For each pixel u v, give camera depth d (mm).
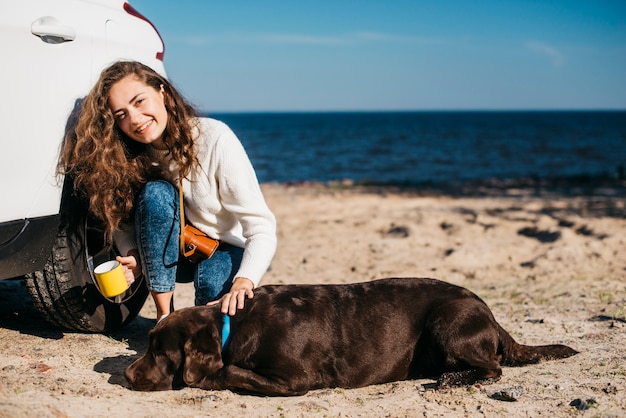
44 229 4109
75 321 4727
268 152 41562
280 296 4086
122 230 4625
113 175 4270
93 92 4176
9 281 6504
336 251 9211
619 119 171125
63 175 4168
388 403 3791
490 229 10633
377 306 4160
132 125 4219
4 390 3631
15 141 3826
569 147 44750
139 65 4254
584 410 3686
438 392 3930
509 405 3754
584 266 8258
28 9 3902
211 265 4523
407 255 8938
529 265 8375
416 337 4168
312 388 4031
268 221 4453
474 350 4062
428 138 62625
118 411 3541
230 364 3912
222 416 3553
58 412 3357
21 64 3855
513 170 27109
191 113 4395
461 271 8070
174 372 3904
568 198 15641
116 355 4539
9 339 4715
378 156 37188
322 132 84125
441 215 12125
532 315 5926
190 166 4352
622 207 13688
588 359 4602
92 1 4414
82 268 4609
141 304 5113
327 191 17156
